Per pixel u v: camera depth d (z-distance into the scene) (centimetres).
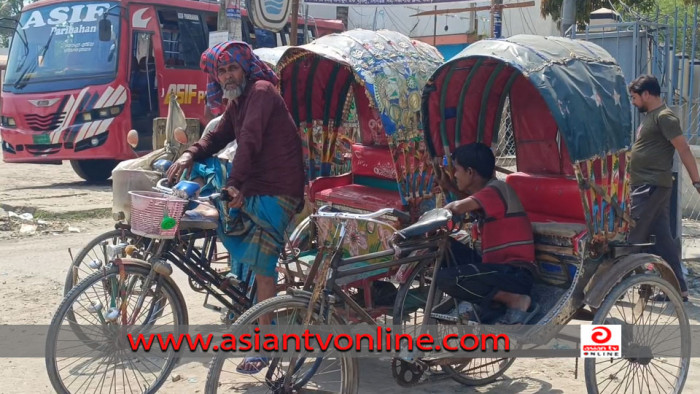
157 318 418
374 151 531
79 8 1270
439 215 385
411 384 397
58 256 764
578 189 404
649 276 392
